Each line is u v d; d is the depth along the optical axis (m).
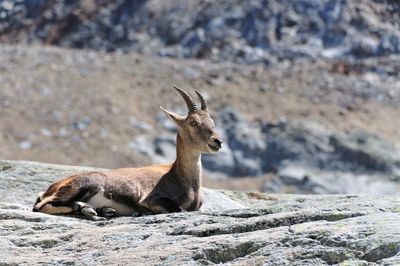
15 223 22.36
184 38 135.62
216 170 93.88
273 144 98.00
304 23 137.75
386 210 19.31
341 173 93.12
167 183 25.72
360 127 102.50
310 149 96.88
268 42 133.88
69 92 108.12
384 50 131.50
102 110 104.00
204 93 110.19
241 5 140.75
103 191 25.16
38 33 145.50
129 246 19.30
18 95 106.25
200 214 21.67
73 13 151.00
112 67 118.44
